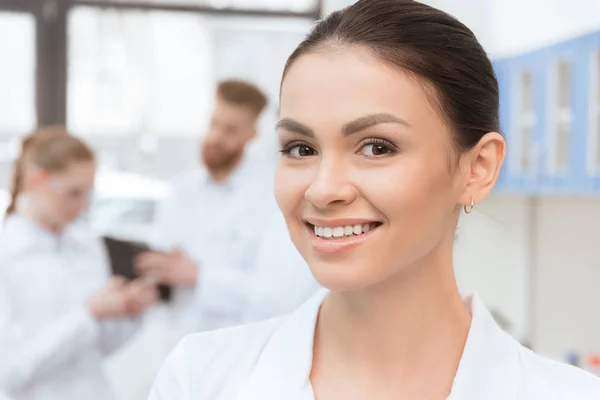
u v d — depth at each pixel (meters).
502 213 3.15
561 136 2.28
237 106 2.56
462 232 1.11
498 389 0.82
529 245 2.95
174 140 3.68
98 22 3.60
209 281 2.48
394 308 0.81
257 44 3.67
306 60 0.75
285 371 0.85
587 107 2.09
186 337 0.95
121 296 2.29
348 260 0.73
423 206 0.75
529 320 2.93
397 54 0.73
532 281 2.91
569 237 2.67
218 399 0.88
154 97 3.66
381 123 0.72
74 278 2.27
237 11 3.64
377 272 0.74
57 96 3.60
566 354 2.38
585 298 2.57
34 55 3.57
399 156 0.73
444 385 0.82
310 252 0.75
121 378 3.45
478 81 0.80
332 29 0.75
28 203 2.24
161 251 2.49
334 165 0.73
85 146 2.26
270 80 3.68
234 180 2.63
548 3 2.65
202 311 2.50
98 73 3.62
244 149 2.64
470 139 0.80
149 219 3.65
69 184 2.21
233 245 2.57
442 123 0.76
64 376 2.21
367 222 0.73
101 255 2.40
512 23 2.99
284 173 0.77
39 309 2.18
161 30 3.63
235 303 2.48
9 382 2.11
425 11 0.77
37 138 2.26
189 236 2.62
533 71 2.45
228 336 0.93
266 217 2.59
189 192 2.66
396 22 0.75
